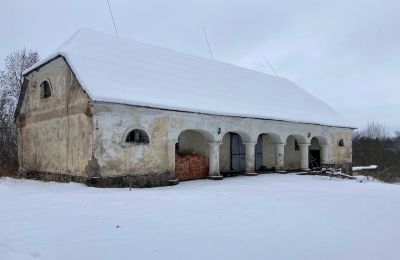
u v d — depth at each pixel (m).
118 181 12.24
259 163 20.86
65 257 4.70
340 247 5.20
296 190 11.75
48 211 7.35
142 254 4.78
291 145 22.52
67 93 13.20
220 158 18.88
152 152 13.20
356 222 6.81
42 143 14.93
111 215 6.99
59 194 9.71
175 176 14.08
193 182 14.55
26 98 16.50
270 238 5.56
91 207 7.79
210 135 15.50
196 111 14.37
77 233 5.71
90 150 11.83
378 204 8.92
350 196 10.38
